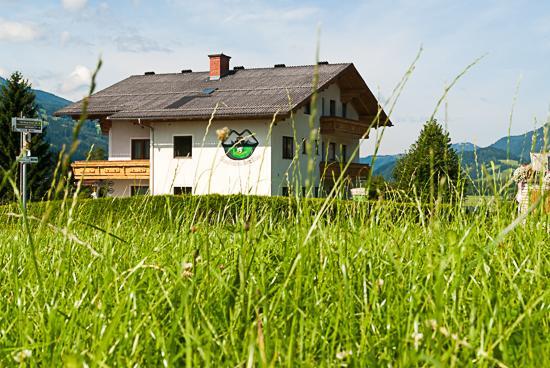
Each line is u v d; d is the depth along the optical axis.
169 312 2.39
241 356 1.99
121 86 43.25
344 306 2.39
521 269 2.81
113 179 38.91
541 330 2.29
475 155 3.55
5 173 2.17
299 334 2.09
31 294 2.80
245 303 2.39
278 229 3.72
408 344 2.07
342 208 3.40
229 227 3.53
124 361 2.01
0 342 2.32
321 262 2.71
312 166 1.90
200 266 2.69
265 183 34.31
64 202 2.12
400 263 2.86
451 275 2.44
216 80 41.34
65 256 3.21
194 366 1.86
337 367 2.01
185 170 36.47
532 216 3.29
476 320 2.31
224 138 2.32
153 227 4.45
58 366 2.02
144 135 38.78
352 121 40.06
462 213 3.61
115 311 2.29
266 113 33.56
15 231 4.65
